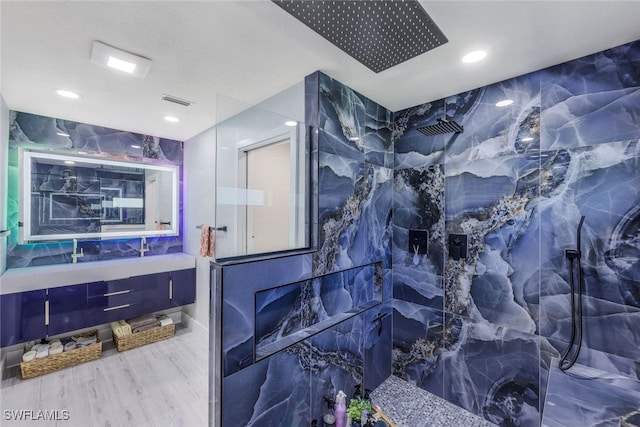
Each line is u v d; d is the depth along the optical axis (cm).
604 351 145
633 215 138
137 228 314
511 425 176
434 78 176
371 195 212
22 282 219
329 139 173
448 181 204
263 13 118
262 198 169
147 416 189
